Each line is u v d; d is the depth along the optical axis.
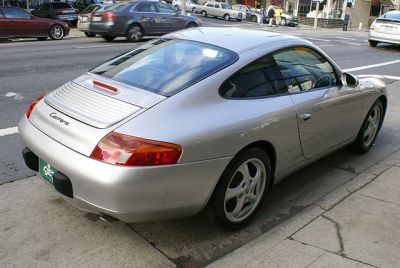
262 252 3.40
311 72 4.44
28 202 4.14
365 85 5.17
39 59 12.41
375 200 4.24
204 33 4.38
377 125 5.73
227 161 3.37
